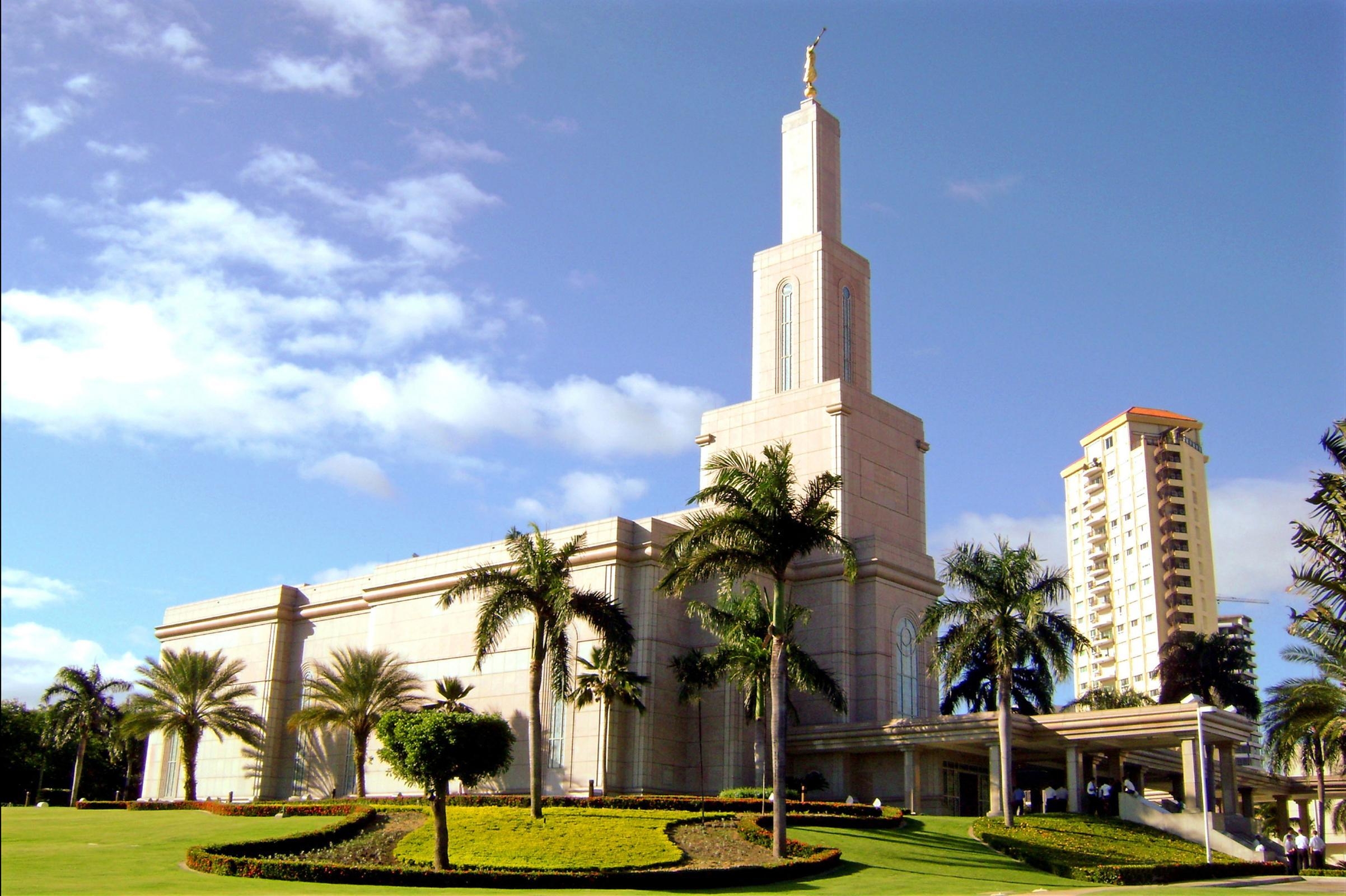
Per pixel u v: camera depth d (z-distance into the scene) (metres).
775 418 72.06
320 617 80.19
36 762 96.50
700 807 49.88
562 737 60.84
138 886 32.34
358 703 66.19
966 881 37.78
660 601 62.00
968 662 51.31
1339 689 52.47
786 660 43.31
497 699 65.06
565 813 46.34
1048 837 46.56
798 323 75.50
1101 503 136.50
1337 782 73.38
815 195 77.94
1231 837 49.84
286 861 36.41
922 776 58.28
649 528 63.34
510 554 50.62
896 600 66.06
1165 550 127.06
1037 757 60.81
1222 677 79.44
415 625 71.00
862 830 47.19
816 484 44.81
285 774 78.31
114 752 94.25
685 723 61.78
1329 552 35.50
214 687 74.12
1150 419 134.25
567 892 34.31
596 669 58.75
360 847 41.72
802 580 66.38
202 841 43.19
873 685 63.09
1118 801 54.53
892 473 72.31
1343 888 36.97
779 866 37.38
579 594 47.88
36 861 37.59
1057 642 50.44
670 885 35.47
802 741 61.06
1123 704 84.69
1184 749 53.72
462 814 46.41
